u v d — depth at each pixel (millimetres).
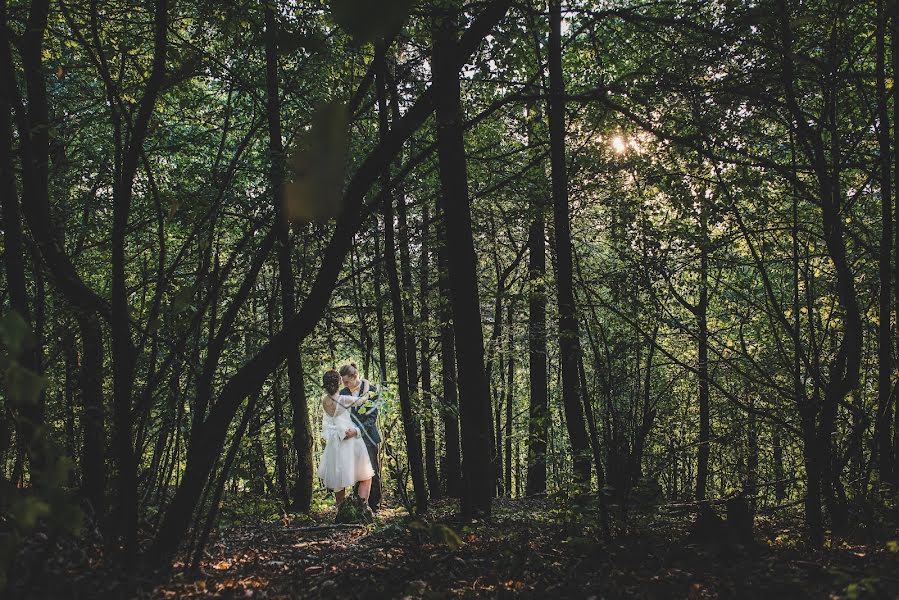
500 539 6422
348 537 7230
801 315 8555
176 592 3986
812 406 6066
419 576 4828
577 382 9047
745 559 5137
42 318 4715
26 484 5031
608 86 3803
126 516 4289
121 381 4246
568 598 4164
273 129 7785
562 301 8555
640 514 6406
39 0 4500
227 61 7816
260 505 8102
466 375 8023
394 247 8195
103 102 7086
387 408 8508
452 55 4211
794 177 4113
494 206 13641
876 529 5820
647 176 7559
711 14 5793
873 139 7277
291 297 6191
